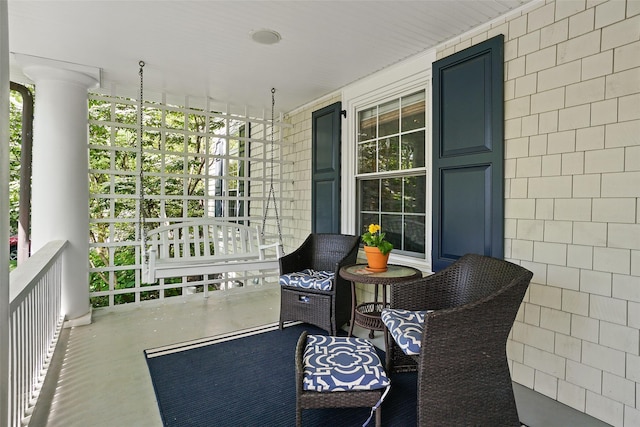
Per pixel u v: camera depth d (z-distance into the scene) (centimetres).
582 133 213
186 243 408
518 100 246
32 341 205
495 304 173
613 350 201
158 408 209
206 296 446
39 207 334
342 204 419
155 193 727
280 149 508
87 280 362
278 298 445
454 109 287
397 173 354
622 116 197
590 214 210
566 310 221
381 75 366
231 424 194
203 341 307
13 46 303
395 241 360
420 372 169
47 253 257
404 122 348
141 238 392
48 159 333
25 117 369
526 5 241
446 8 247
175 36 288
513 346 248
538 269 235
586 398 211
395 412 207
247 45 304
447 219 293
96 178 652
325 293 314
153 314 380
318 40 296
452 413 170
